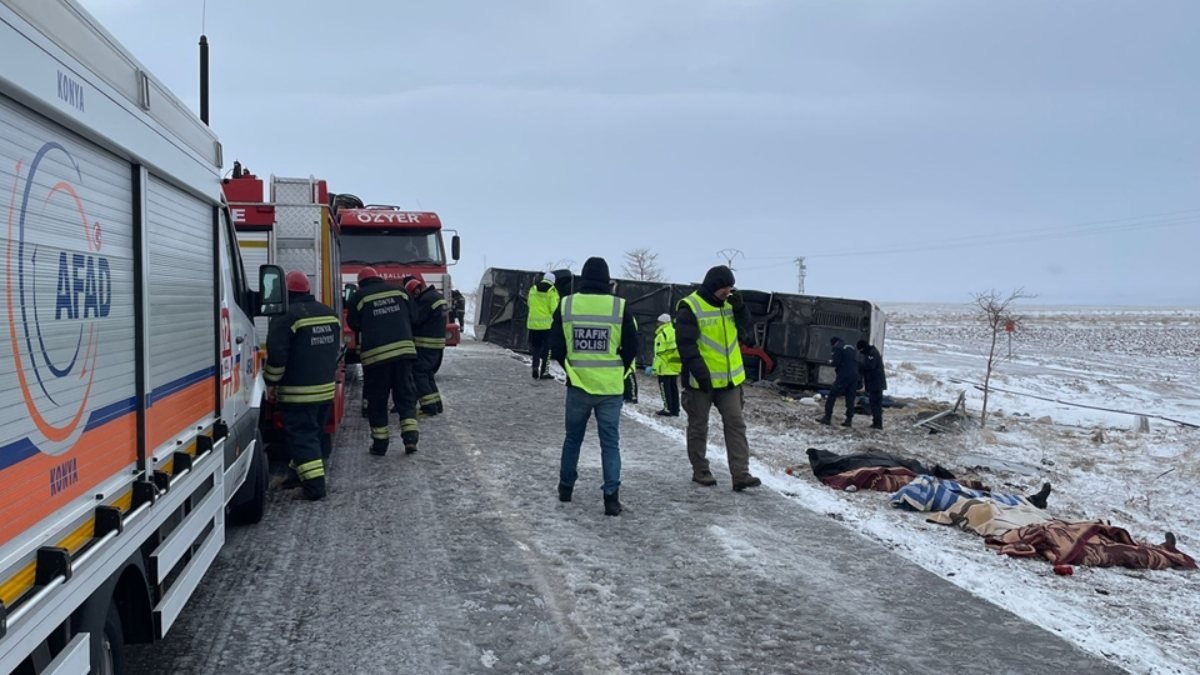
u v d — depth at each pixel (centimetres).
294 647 484
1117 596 590
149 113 398
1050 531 685
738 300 844
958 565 628
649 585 583
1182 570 673
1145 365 3559
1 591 244
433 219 1786
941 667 467
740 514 755
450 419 1228
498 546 661
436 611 536
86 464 314
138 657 468
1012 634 510
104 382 335
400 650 482
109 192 348
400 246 1775
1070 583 616
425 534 690
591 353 741
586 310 741
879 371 1570
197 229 508
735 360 839
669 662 471
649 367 2120
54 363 288
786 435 1437
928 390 2314
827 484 965
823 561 634
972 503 773
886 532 707
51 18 285
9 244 258
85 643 295
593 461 965
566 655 478
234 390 606
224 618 523
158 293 413
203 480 479
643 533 697
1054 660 476
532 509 763
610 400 746
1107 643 498
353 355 1405
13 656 244
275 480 870
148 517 375
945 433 1571
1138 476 1297
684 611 540
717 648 489
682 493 826
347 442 1061
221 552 645
